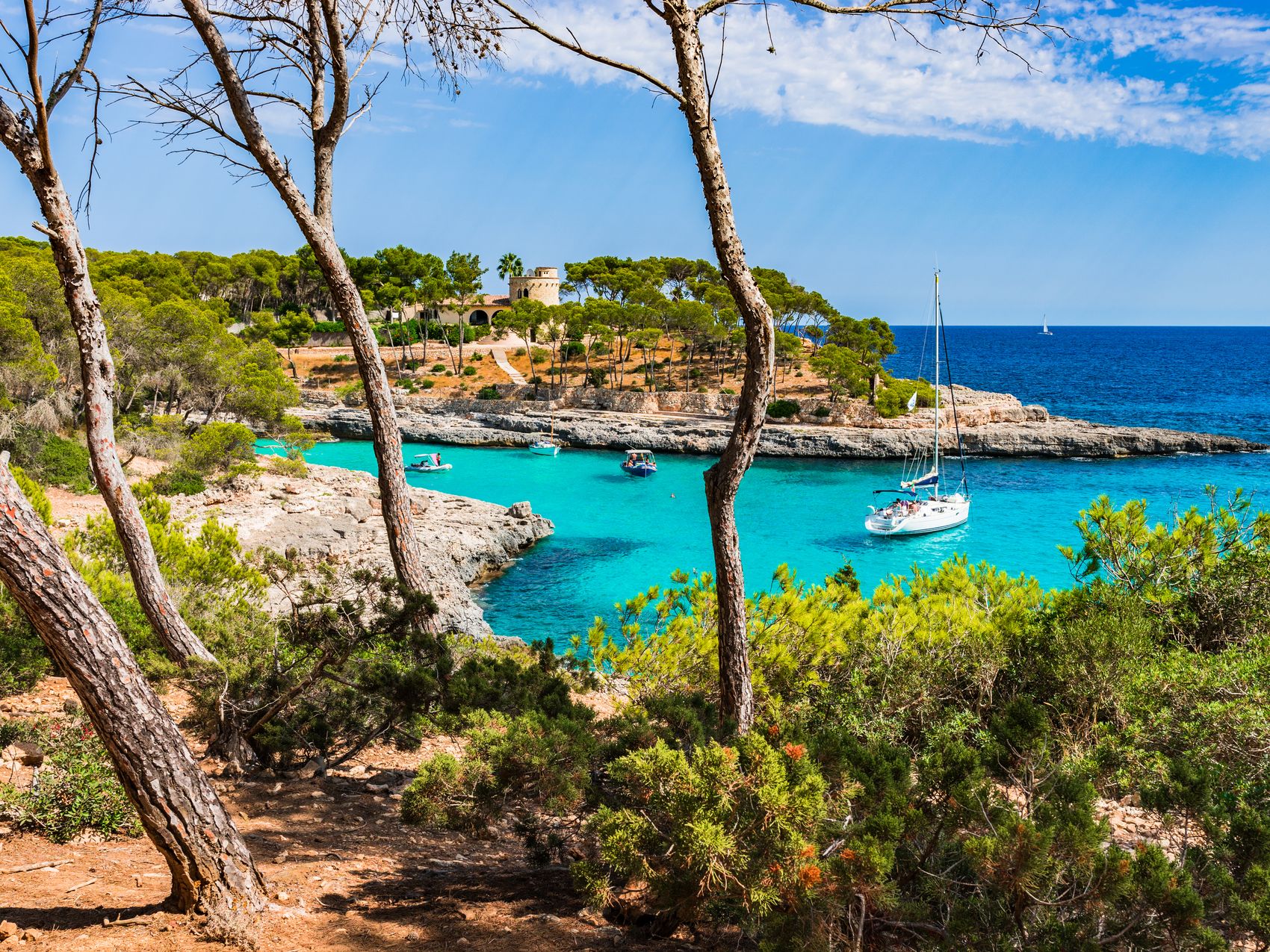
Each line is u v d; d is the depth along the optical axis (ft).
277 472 147.74
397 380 303.07
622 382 291.58
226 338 175.32
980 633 30.73
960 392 293.43
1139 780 22.49
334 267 27.45
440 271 362.53
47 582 12.42
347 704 24.41
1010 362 646.74
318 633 23.31
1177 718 24.63
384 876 18.03
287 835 19.94
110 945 13.03
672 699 21.62
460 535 117.60
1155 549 34.83
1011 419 248.73
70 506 96.32
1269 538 34.40
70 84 21.13
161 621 24.80
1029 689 30.22
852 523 149.69
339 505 119.65
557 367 314.76
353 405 285.02
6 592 28.94
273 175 26.22
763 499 172.04
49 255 168.35
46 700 26.78
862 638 32.48
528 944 14.76
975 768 15.70
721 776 13.48
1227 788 21.48
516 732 16.72
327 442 254.68
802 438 227.40
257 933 14.01
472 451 241.14
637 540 136.26
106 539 41.65
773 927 12.57
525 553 127.13
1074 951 12.66
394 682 22.25
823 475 201.87
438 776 16.11
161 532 40.47
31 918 13.82
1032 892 12.96
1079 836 12.95
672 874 13.78
